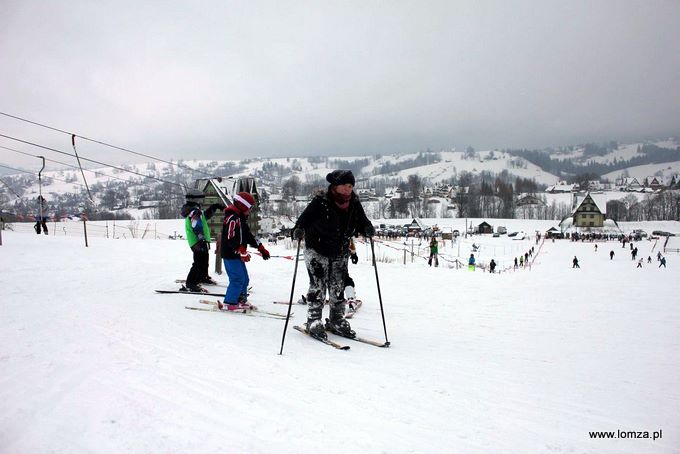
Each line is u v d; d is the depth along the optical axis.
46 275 8.70
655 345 4.87
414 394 3.23
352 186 4.84
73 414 2.67
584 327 5.84
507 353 4.48
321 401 3.05
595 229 91.62
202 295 7.37
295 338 4.88
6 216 45.78
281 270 12.45
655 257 46.00
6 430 2.44
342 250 5.02
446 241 68.75
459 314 6.73
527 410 2.99
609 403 3.13
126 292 7.36
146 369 3.54
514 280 12.17
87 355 3.81
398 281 11.30
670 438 2.59
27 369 3.38
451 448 2.43
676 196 119.50
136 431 2.50
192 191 7.88
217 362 3.83
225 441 2.43
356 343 4.80
